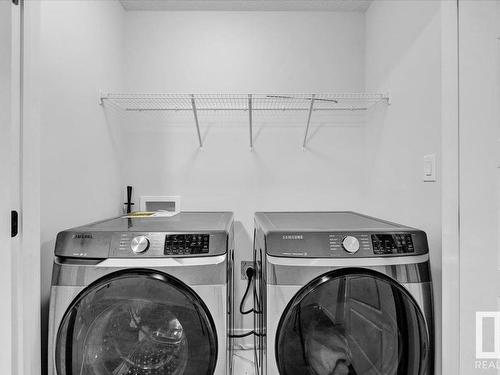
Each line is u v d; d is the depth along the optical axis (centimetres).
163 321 120
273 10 224
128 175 222
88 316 118
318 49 226
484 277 124
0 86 110
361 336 122
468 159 127
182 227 134
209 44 224
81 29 160
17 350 114
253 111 224
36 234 120
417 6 153
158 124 223
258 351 163
